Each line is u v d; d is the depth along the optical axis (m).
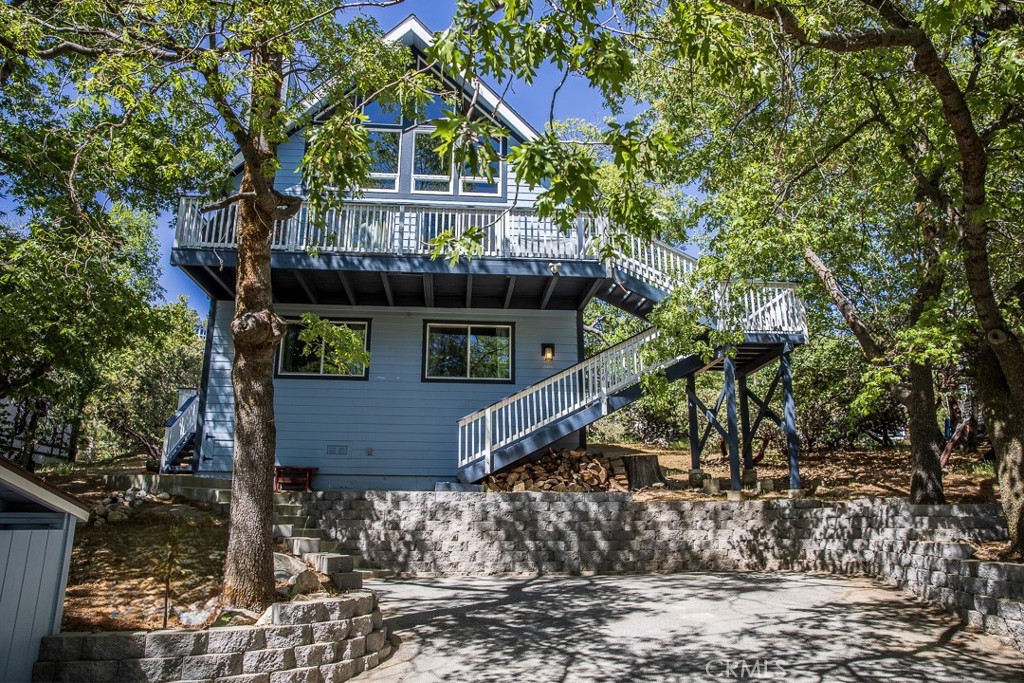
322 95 9.94
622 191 5.77
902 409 20.34
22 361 12.52
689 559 11.84
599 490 14.21
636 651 6.86
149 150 9.55
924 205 11.85
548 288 15.02
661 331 11.93
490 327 16.48
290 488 15.12
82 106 7.98
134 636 5.47
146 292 14.43
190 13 7.61
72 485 10.77
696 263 14.36
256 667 5.77
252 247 7.59
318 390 15.75
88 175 10.63
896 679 6.13
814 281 15.59
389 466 15.55
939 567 9.01
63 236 9.24
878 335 13.10
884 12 7.23
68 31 8.32
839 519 11.86
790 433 13.83
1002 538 11.27
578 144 5.14
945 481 15.36
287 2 8.00
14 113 11.41
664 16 7.57
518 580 10.89
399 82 7.16
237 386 7.18
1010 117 8.90
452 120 4.80
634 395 14.24
